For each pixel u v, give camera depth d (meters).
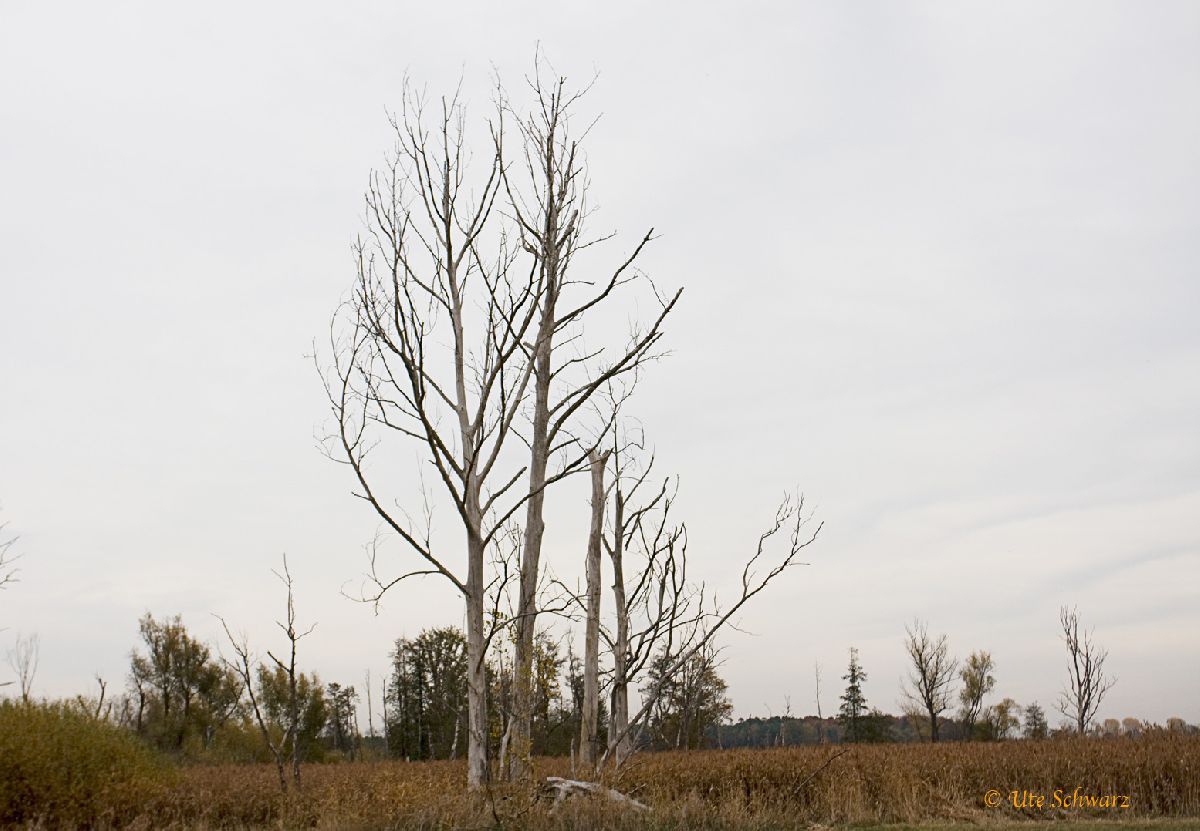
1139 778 18.27
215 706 49.09
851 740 52.47
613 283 18.27
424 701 43.00
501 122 18.55
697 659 16.67
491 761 16.59
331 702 49.59
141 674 48.72
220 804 18.05
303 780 22.38
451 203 17.89
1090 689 41.34
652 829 13.83
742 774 20.34
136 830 15.63
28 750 16.19
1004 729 56.31
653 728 16.38
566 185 18.69
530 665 16.62
